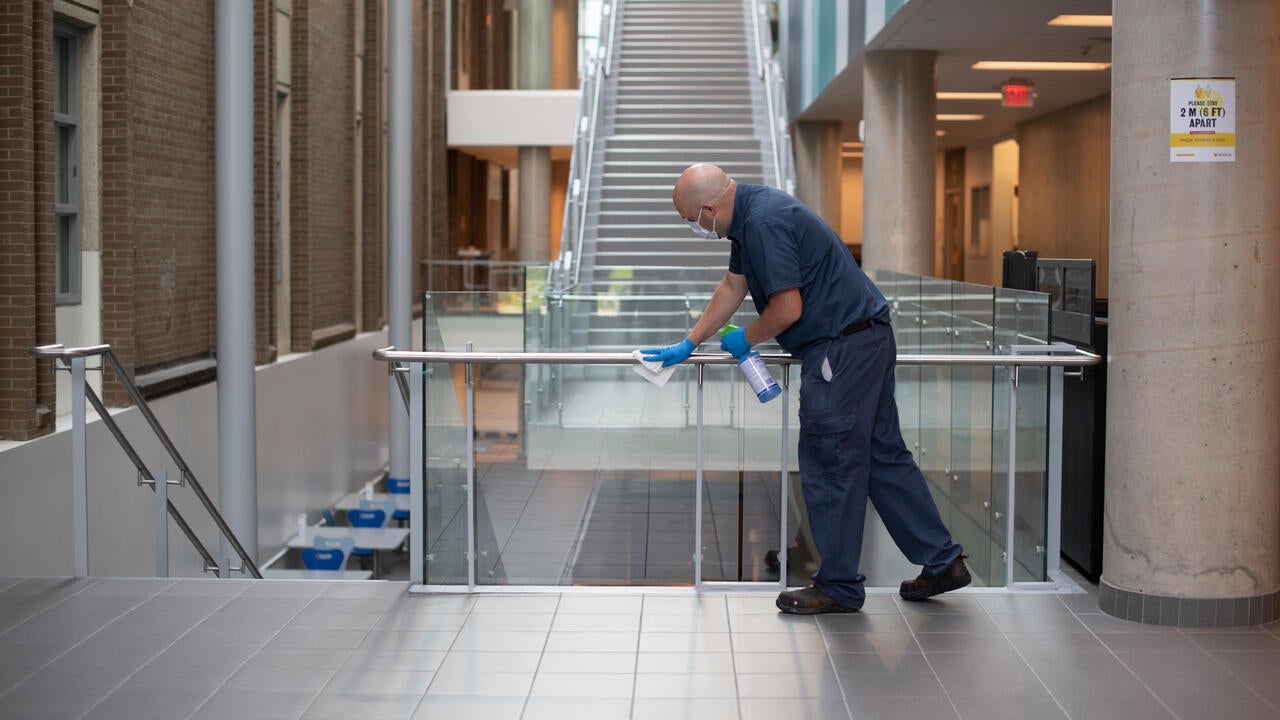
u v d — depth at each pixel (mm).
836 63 15516
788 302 4531
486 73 33312
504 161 35031
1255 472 4715
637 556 5582
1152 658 4414
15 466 8562
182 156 12320
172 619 4852
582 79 17125
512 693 4102
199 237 12844
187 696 4078
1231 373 4664
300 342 15867
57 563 9188
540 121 27688
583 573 5594
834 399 4645
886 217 13578
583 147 15852
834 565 4812
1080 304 5863
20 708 3982
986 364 5055
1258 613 4762
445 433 5312
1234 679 4215
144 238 11398
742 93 18500
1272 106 4625
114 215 10602
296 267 15805
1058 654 4453
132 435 10602
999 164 24000
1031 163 20547
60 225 10344
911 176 13531
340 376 17484
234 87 9750
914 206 13555
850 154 30219
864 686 4160
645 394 5719
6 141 8750
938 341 7219
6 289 8789
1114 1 4816
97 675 4266
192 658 4422
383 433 20438
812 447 4754
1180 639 4613
